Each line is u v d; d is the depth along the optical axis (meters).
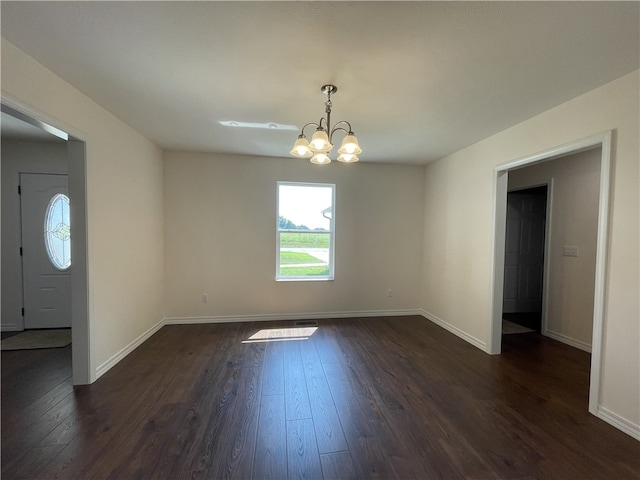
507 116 2.60
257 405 2.13
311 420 1.97
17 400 2.18
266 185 4.15
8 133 3.39
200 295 4.05
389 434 1.84
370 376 2.60
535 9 1.35
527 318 4.49
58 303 3.78
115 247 2.77
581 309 3.30
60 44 1.66
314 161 2.12
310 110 2.54
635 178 1.84
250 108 2.51
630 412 1.85
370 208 4.44
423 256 4.59
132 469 1.54
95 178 2.45
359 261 4.44
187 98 2.34
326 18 1.43
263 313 4.21
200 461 1.60
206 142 3.53
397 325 4.07
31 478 1.48
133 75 2.00
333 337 3.57
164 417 1.98
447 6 1.34
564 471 1.56
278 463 1.59
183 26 1.50
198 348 3.19
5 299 3.65
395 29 1.51
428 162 4.34
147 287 3.45
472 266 3.42
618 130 1.93
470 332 3.44
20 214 3.66
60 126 2.04
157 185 3.71
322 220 4.42
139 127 3.01
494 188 3.07
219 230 4.06
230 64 1.85
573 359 2.99
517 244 4.74
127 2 1.33
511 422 1.96
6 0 1.31
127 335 3.00
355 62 1.82
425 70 1.89
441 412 2.07
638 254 1.82
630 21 1.41
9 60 1.64
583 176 3.31
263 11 1.39
